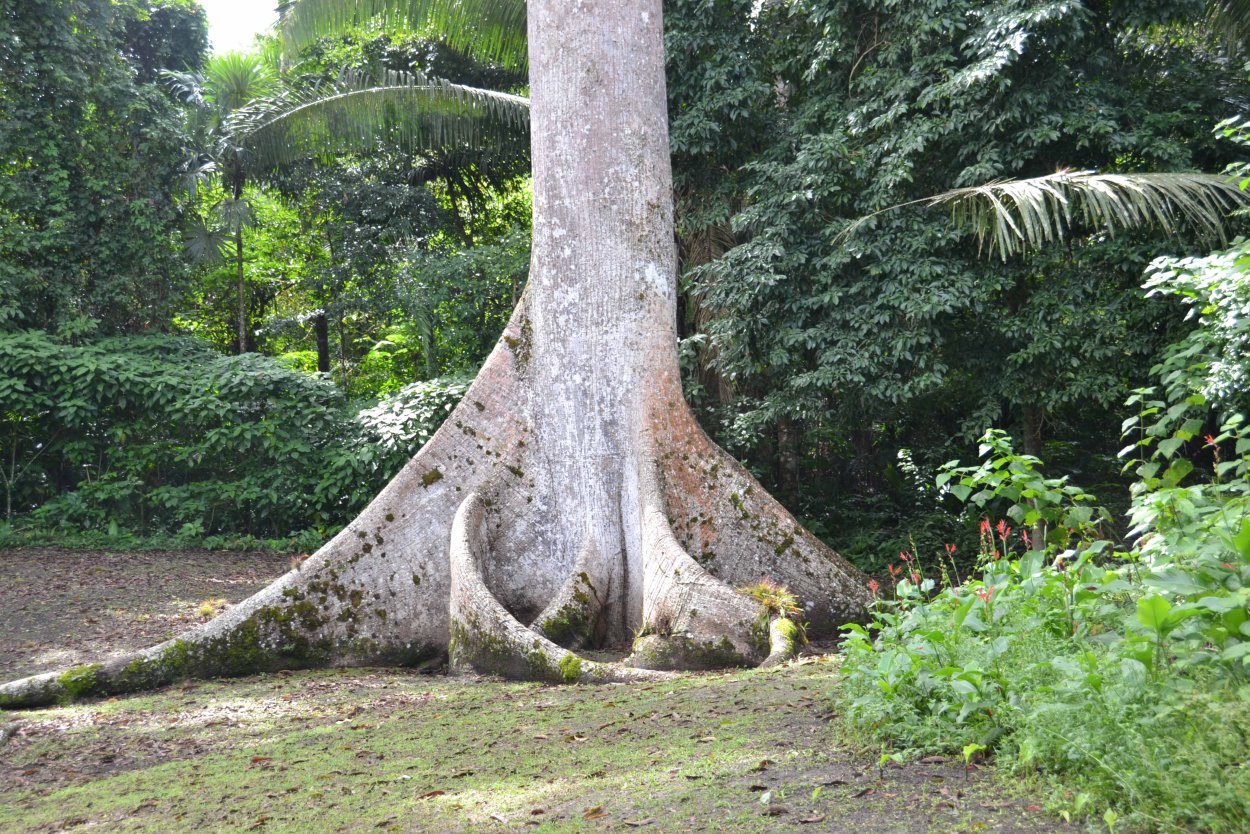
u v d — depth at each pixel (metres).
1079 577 4.07
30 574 11.74
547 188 9.07
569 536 8.68
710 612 7.26
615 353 8.85
